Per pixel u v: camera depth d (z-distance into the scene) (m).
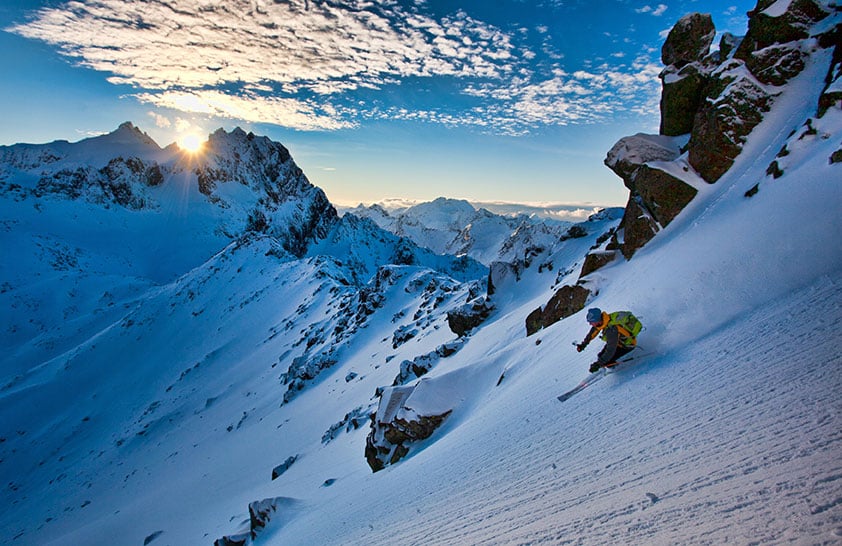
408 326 46.31
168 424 66.69
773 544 2.46
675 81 16.62
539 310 17.48
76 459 69.00
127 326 115.31
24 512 57.69
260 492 27.77
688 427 4.65
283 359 70.25
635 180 14.88
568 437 6.42
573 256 27.42
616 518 3.62
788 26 13.08
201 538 25.73
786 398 4.12
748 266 7.76
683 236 11.09
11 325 141.38
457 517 5.84
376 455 15.09
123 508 45.84
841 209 7.01
